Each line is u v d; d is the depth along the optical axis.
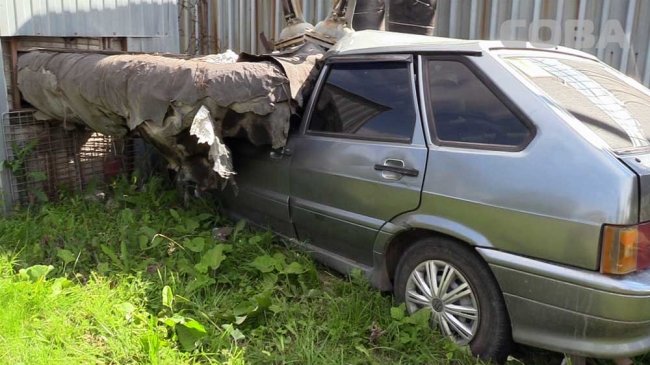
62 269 3.61
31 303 3.04
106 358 2.76
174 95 3.45
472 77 2.95
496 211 2.68
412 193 3.02
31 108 4.84
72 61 4.27
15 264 3.59
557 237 2.49
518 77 2.82
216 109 3.41
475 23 6.04
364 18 5.05
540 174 2.56
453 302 2.94
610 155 2.45
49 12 4.86
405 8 5.11
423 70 3.16
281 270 3.59
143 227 4.13
